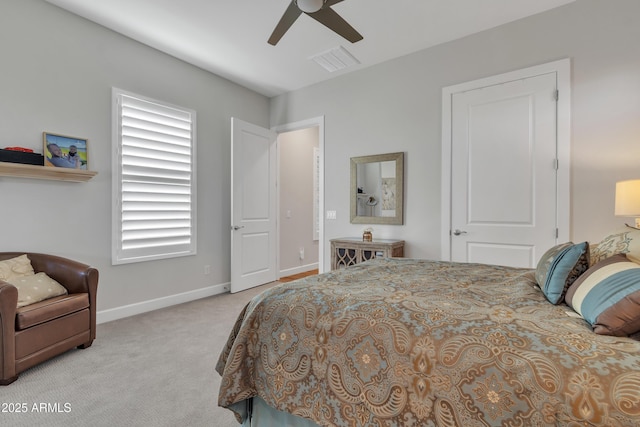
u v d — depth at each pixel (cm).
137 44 328
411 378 96
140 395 182
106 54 304
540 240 280
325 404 112
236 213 411
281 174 516
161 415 164
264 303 141
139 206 331
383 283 156
